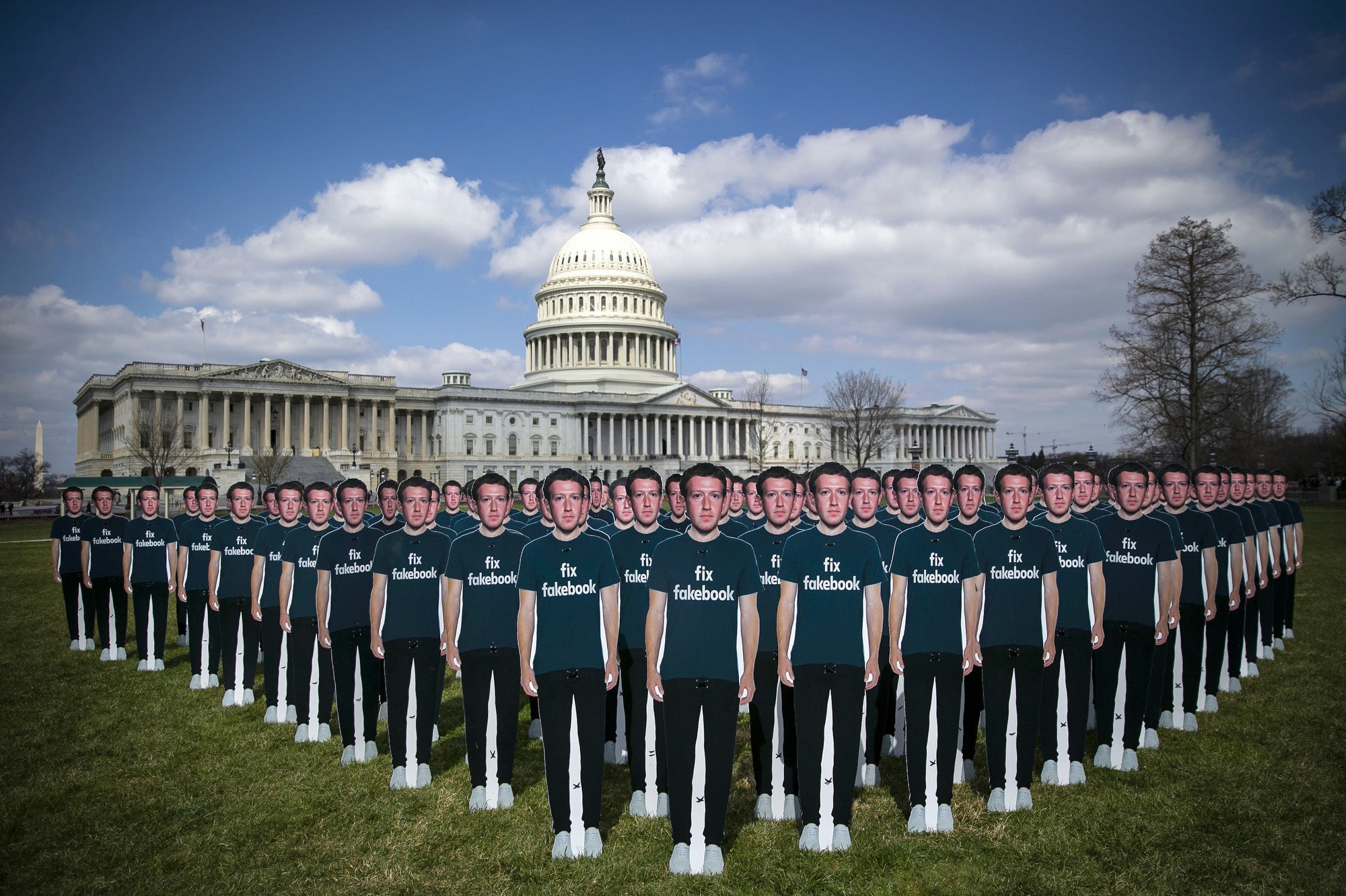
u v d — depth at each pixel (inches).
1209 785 454.3
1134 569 486.0
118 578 834.2
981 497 446.3
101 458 5118.1
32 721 612.4
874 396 5285.4
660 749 435.5
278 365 4857.3
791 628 386.0
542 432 5664.4
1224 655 603.5
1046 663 426.3
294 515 611.2
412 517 475.5
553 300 6254.9
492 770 442.6
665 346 6446.9
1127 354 2374.5
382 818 429.4
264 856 387.2
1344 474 4207.7
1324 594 1080.8
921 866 365.1
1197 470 653.9
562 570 389.1
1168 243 2322.8
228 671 658.8
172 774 498.9
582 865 371.2
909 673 406.3
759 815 426.9
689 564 372.5
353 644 512.1
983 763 504.7
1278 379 3132.4
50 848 400.2
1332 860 365.1
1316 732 543.2
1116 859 369.7
